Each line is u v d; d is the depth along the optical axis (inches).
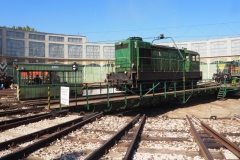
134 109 759.1
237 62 1407.5
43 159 219.8
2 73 1261.1
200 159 222.8
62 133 304.8
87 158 197.3
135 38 807.7
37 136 295.7
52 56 2155.5
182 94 845.2
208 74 2170.3
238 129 363.6
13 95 855.1
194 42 2250.2
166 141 290.0
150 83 799.1
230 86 1163.3
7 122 378.0
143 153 239.9
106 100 613.3
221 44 2122.3
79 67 744.3
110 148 255.1
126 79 754.8
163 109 823.1
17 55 1958.7
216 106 924.0
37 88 658.8
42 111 493.0
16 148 252.5
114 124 389.4
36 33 2060.8
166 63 893.8
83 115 462.3
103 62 2341.3
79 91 733.3
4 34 1876.2
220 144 269.4
